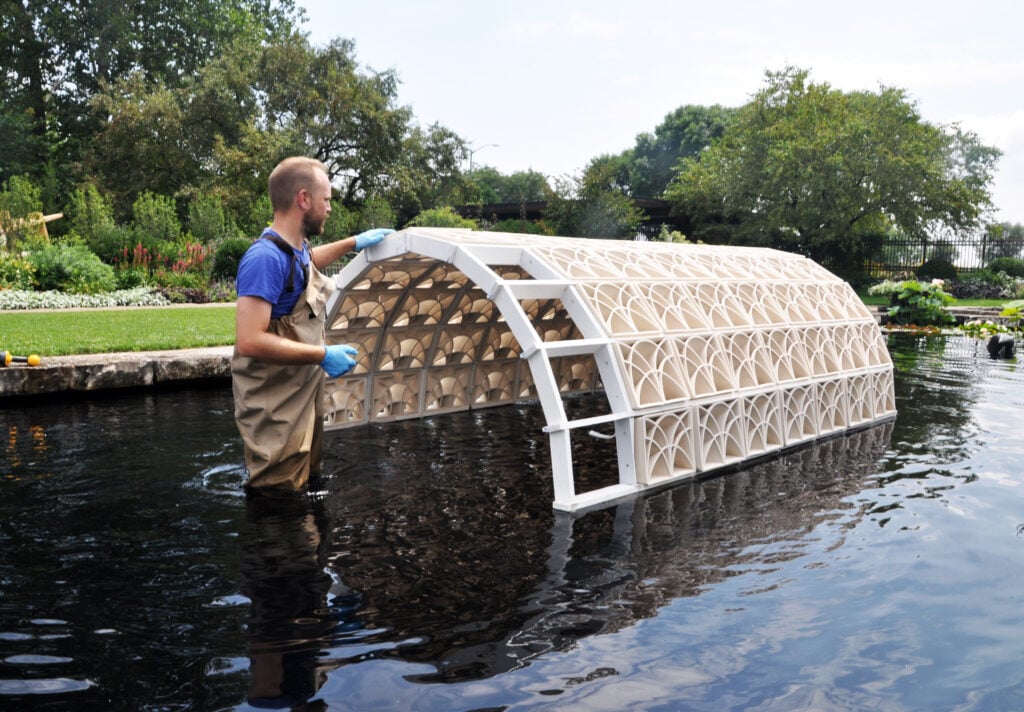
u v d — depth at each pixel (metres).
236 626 2.46
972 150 49.25
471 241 4.62
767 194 34.09
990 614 2.62
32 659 2.23
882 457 5.11
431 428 5.94
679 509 3.88
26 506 3.81
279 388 4.17
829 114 33.59
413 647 2.32
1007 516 3.75
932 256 36.22
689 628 2.48
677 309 5.08
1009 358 11.06
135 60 41.09
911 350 12.28
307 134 35.03
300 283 4.21
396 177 36.69
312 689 2.05
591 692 2.06
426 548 3.24
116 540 3.32
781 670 2.21
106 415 6.30
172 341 9.15
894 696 2.07
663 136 74.56
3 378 6.73
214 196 30.44
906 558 3.16
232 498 3.97
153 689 2.05
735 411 5.03
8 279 16.52
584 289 4.52
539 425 6.09
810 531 3.53
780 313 6.05
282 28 46.97
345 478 4.41
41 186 34.72
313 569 2.98
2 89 39.16
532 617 2.55
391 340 6.07
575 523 3.62
